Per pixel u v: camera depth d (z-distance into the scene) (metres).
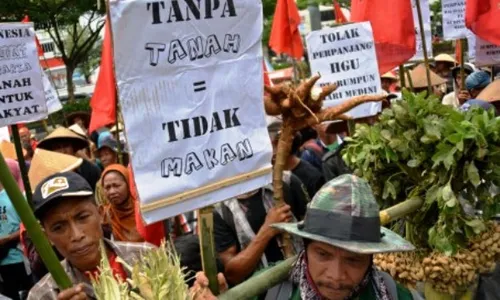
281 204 3.46
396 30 6.36
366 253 2.33
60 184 3.01
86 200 3.06
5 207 6.37
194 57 2.76
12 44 5.29
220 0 2.81
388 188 3.52
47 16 20.42
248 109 2.92
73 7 21.20
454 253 3.32
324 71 6.00
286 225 2.57
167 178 2.70
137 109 2.62
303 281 2.55
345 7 23.20
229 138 2.86
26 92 5.37
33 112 5.39
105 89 6.44
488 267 3.45
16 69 5.32
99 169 7.76
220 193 2.83
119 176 5.35
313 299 2.52
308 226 2.45
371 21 6.45
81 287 2.43
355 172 3.64
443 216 3.30
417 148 3.40
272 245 4.14
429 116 3.40
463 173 3.29
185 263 3.41
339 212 2.39
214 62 2.81
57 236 3.03
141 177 2.64
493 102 6.19
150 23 2.63
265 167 2.97
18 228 6.39
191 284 3.41
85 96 28.16
